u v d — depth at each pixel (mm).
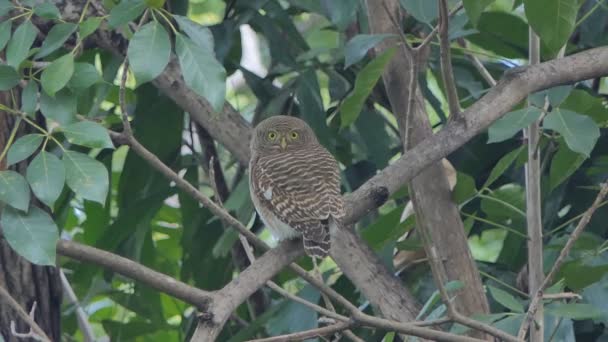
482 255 15617
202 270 12555
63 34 7602
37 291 10422
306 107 11398
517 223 11414
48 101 7430
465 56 12141
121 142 7453
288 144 9883
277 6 12039
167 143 12086
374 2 9852
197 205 12414
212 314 7090
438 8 7980
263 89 12258
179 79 10281
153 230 14008
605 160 11234
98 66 14578
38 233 7055
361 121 11555
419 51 7738
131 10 7105
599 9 11836
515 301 7836
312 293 10359
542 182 11125
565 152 9078
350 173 12141
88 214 12148
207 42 7219
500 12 11930
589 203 11289
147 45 6898
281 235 9156
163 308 13852
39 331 7199
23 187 7012
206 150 12484
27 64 7680
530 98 8812
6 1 7816
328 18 11758
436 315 7840
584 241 10180
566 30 7699
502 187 11766
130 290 12734
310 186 9086
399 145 12766
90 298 12039
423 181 9812
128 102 11219
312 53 11906
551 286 9000
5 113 9859
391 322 7160
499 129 7801
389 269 10320
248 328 10711
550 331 8867
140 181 12188
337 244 9828
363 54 8516
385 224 9914
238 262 12461
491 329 7215
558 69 8672
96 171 6992
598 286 8836
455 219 9805
